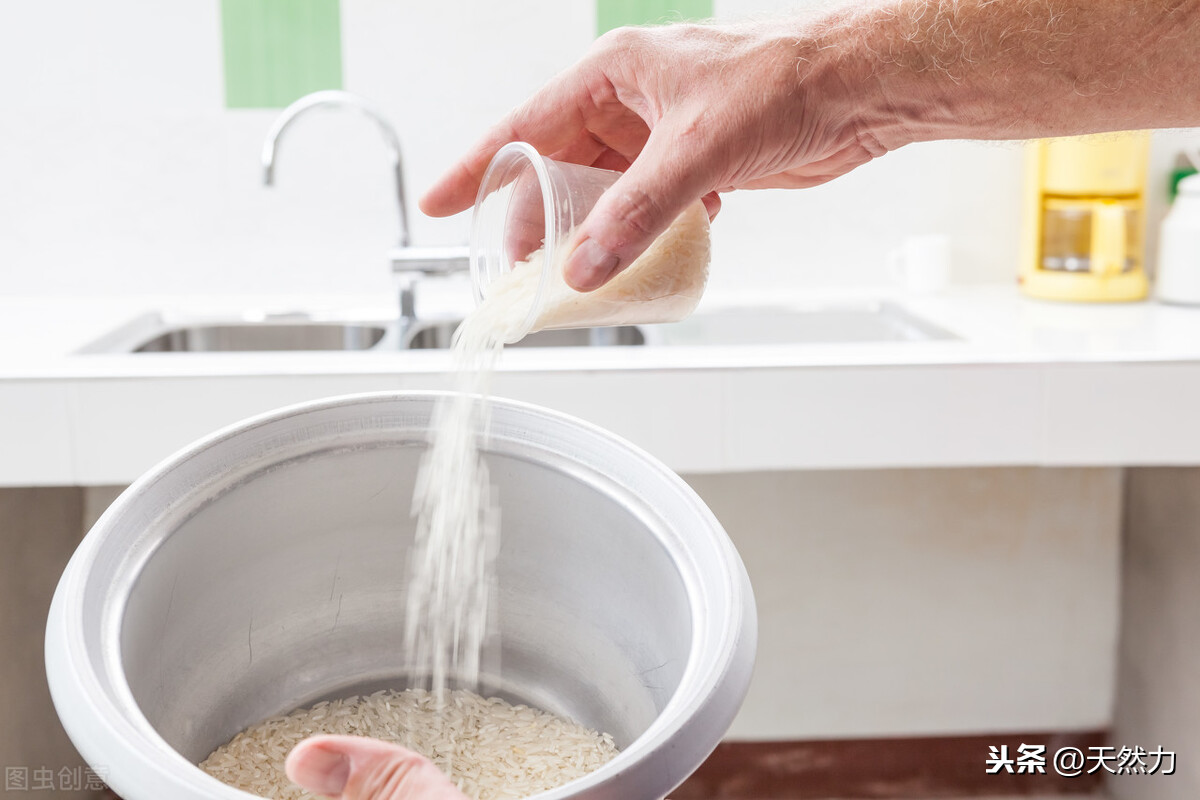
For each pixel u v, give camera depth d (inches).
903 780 74.8
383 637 30.8
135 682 23.6
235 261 73.7
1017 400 53.5
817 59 28.2
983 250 74.9
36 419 52.2
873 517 71.7
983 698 74.1
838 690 74.0
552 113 31.8
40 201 72.2
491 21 70.9
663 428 53.9
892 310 70.1
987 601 72.8
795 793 74.6
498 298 28.3
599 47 30.3
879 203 73.9
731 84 26.9
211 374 52.2
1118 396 53.4
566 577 29.0
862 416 53.7
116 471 52.9
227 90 71.1
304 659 30.0
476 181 33.3
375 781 17.3
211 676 27.5
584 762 27.8
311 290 74.3
